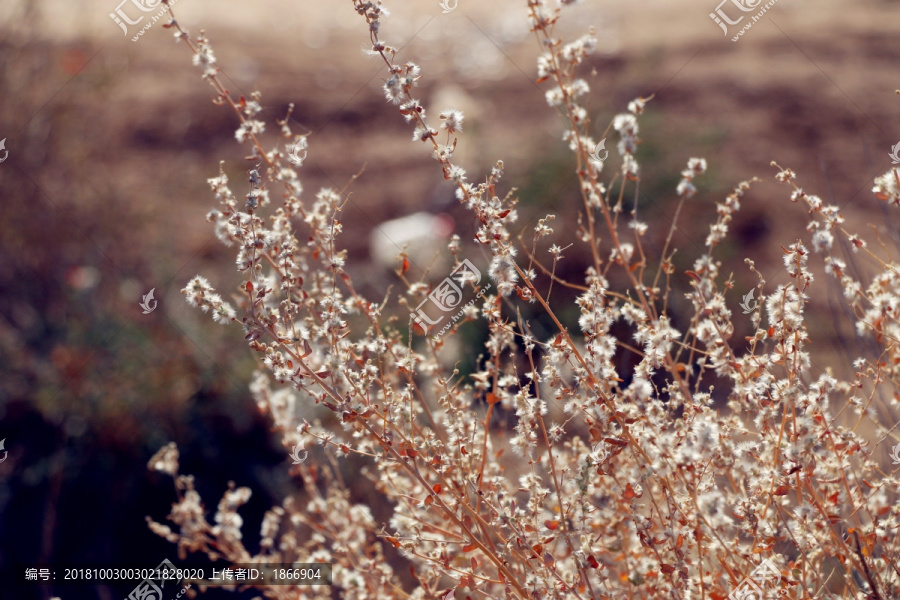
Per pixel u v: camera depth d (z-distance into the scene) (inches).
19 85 184.5
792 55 328.5
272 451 150.6
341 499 97.3
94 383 151.0
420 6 426.0
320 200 86.5
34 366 156.3
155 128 260.2
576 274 174.1
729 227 199.3
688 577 71.8
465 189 72.3
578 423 103.0
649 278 167.9
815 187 226.1
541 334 153.1
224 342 158.1
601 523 82.2
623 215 185.9
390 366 92.9
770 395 70.6
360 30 394.0
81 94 195.8
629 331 153.8
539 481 73.5
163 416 149.7
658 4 420.8
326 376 71.4
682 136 217.5
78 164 188.1
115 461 147.0
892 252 159.6
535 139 232.2
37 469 144.3
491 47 366.3
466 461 76.7
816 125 267.0
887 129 264.1
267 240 72.6
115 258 182.1
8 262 173.8
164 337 158.7
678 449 68.1
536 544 70.7
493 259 71.8
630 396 71.9
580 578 74.4
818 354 136.4
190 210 215.8
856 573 75.6
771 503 72.9
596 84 305.9
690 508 71.6
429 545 89.1
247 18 406.3
